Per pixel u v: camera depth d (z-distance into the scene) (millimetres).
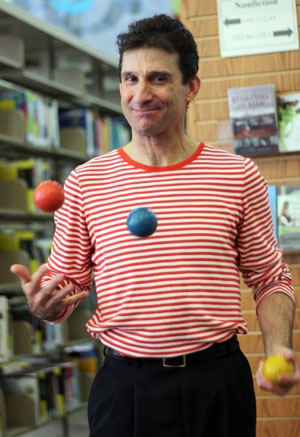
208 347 1972
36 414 5453
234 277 2016
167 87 1997
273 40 3352
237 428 2010
